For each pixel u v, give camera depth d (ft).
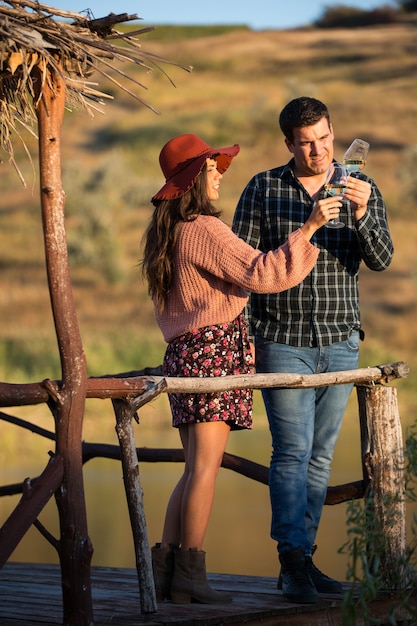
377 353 82.23
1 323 94.32
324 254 16.97
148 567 15.17
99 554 30.89
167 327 16.01
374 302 114.73
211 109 216.33
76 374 13.96
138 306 110.11
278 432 16.74
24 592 18.38
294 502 16.49
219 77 252.42
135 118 211.61
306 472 16.80
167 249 15.74
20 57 13.42
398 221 148.56
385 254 16.84
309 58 272.51
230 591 17.58
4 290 113.09
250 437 55.62
